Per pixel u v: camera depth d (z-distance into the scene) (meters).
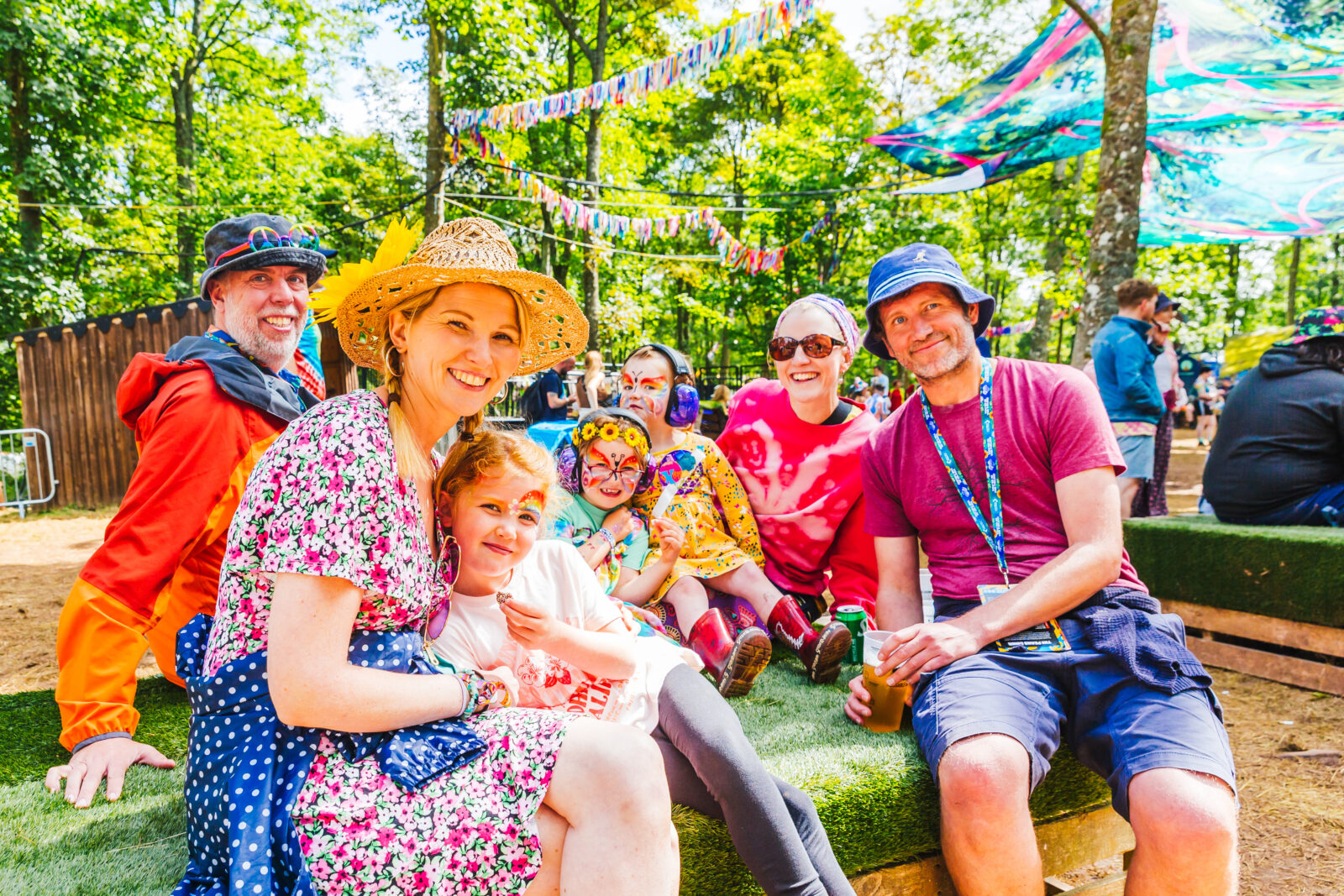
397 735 1.36
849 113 20.70
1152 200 9.85
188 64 18.16
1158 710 1.85
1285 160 8.48
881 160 19.89
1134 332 5.68
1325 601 3.72
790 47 22.48
